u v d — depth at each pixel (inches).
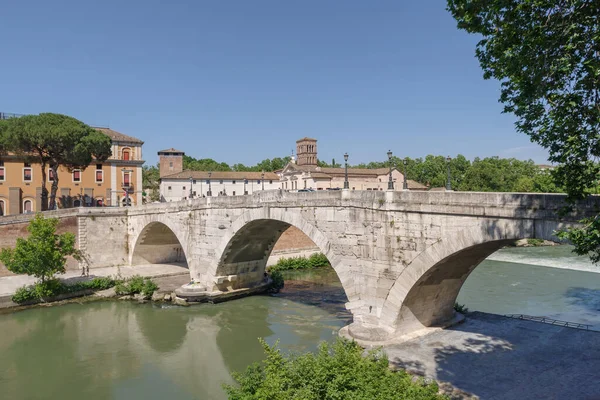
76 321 1391.5
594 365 882.1
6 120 2239.2
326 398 547.2
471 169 3853.3
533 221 727.1
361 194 1024.2
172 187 3570.4
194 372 1023.6
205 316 1427.2
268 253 1718.8
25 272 1528.1
